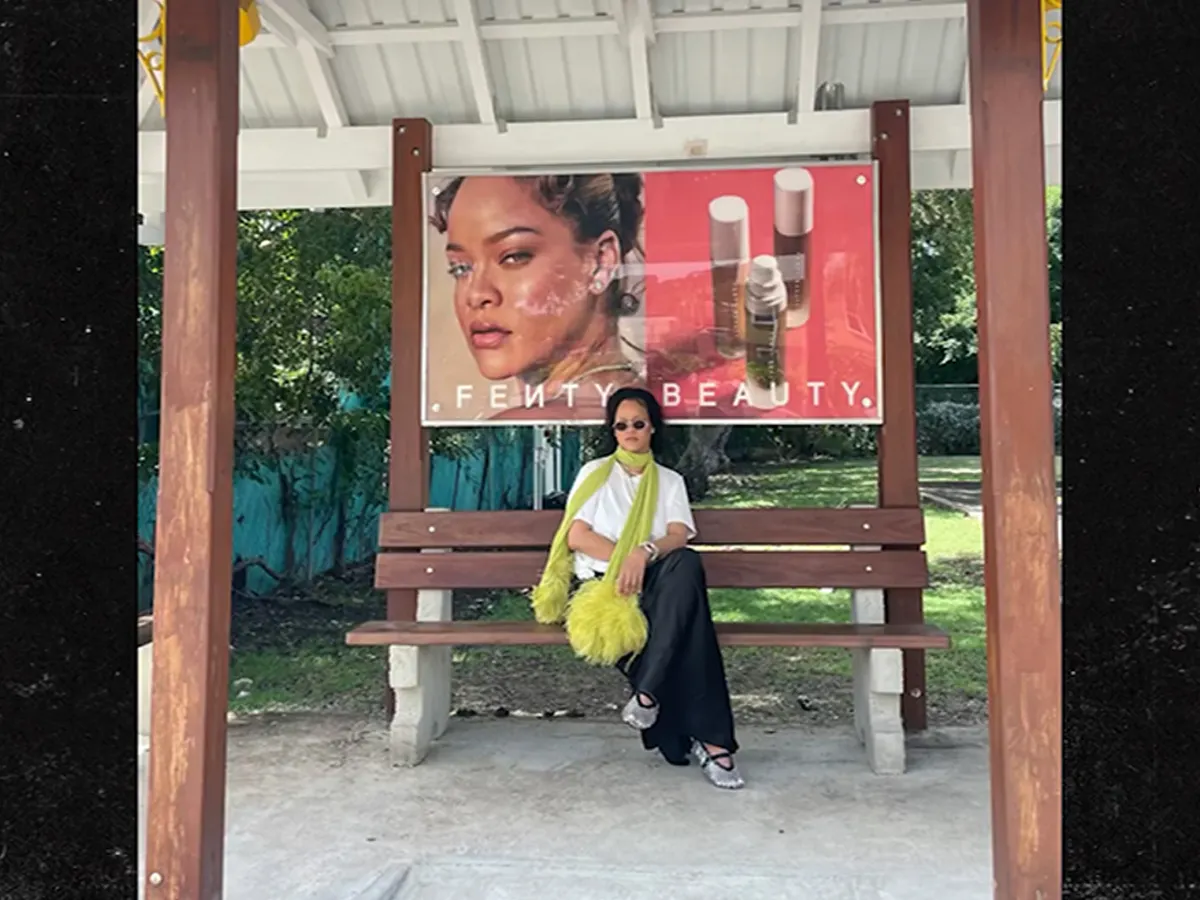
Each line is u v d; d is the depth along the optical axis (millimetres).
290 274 7121
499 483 9391
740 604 7102
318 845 2818
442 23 4215
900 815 3021
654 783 3334
